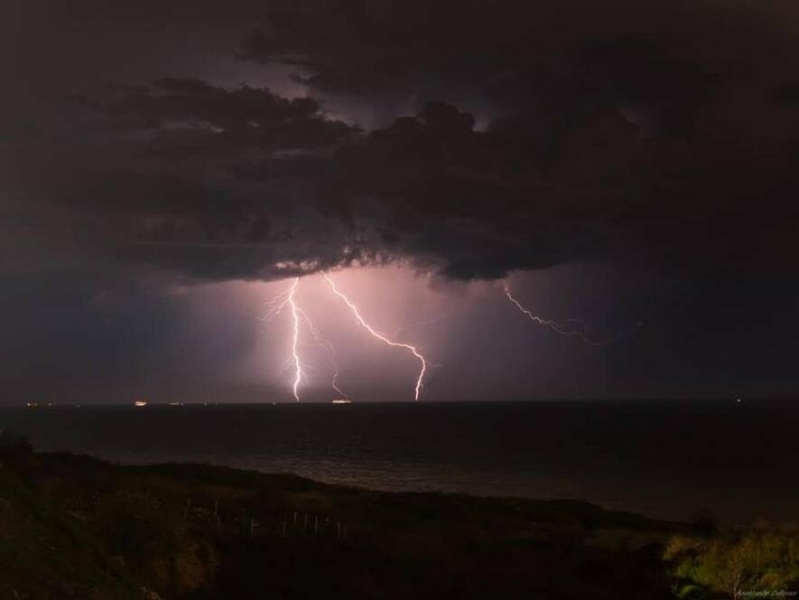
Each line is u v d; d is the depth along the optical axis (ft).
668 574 83.66
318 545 97.76
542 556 98.73
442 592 78.64
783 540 81.71
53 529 54.49
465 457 359.46
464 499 160.35
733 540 87.04
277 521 114.62
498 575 86.28
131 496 81.61
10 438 144.77
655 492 231.09
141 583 63.05
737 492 230.07
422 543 104.73
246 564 84.43
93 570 51.21
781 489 238.27
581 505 161.27
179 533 79.05
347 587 77.77
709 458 354.33
